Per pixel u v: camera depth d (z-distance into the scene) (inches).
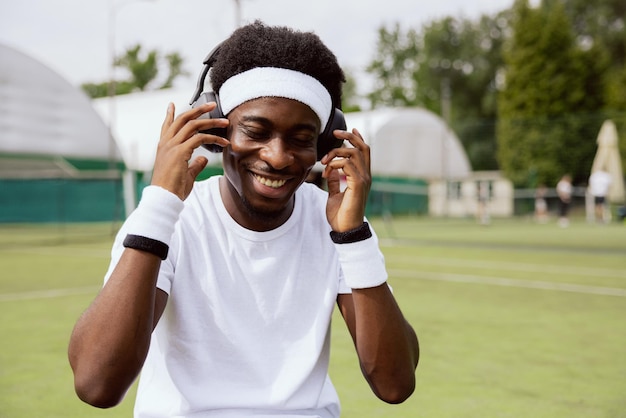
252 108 52.9
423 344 157.4
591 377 129.7
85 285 257.3
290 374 55.8
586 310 203.5
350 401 114.0
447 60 1708.9
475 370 134.5
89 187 828.6
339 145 58.7
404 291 241.1
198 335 55.1
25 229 684.7
